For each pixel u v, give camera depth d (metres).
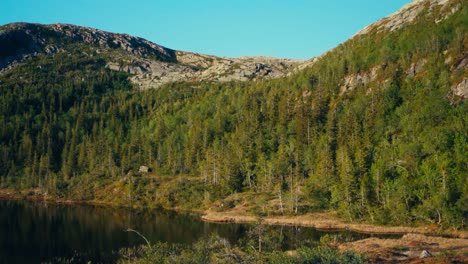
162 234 84.00
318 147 132.75
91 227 93.25
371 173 104.44
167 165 166.25
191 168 160.12
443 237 75.31
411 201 93.81
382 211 93.19
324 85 177.75
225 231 87.19
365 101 147.62
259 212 106.81
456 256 49.09
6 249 71.75
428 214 86.25
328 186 112.81
